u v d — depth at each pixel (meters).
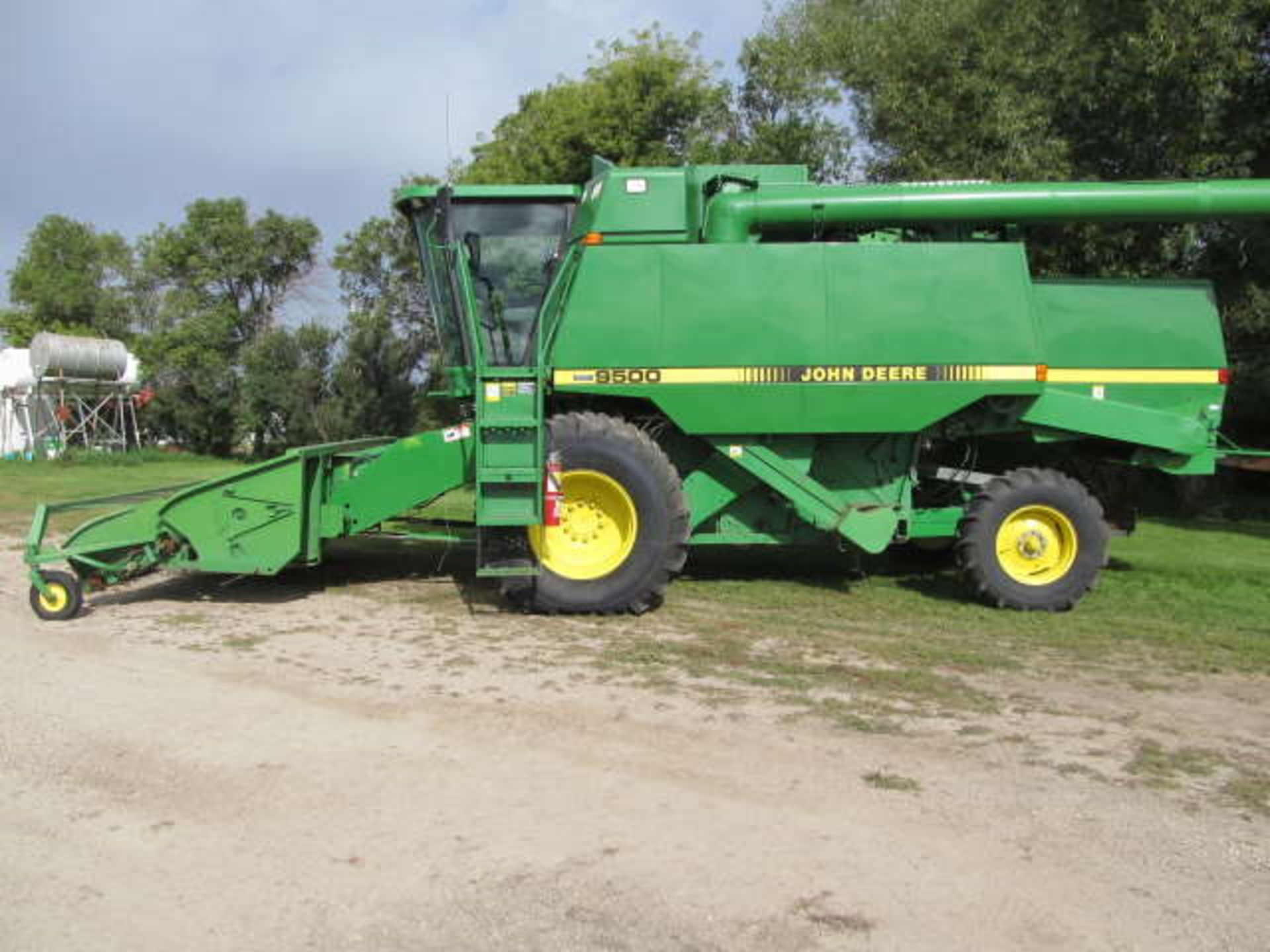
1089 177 14.48
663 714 5.05
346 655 6.09
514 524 6.91
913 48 15.93
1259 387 15.30
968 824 3.85
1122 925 3.15
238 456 33.25
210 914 3.15
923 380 7.47
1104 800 4.11
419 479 7.84
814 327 7.44
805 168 8.09
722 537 8.12
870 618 7.43
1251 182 7.92
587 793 4.07
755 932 3.06
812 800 4.04
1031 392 7.52
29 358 31.53
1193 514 15.23
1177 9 13.46
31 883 3.34
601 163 7.94
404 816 3.84
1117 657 6.46
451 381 8.06
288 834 3.70
